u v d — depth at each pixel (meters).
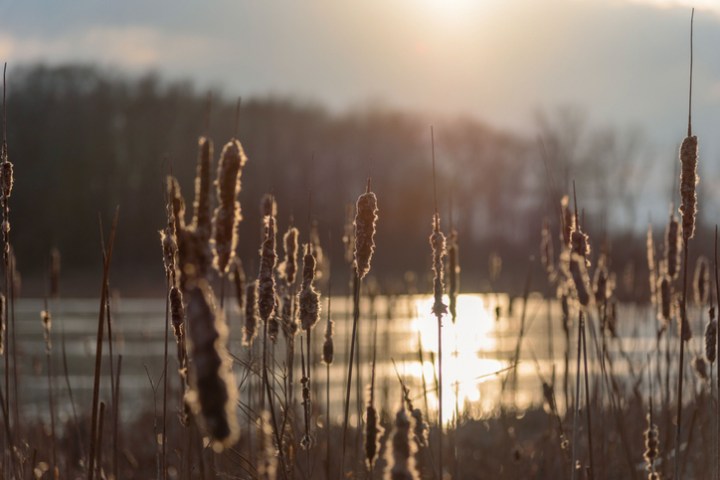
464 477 7.43
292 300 5.03
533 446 7.88
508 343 16.97
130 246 50.94
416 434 4.42
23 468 5.36
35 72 62.22
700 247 8.98
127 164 57.19
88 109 60.47
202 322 1.96
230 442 1.92
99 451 4.07
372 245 4.09
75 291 46.44
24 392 8.85
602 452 5.86
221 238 3.01
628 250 9.18
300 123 67.44
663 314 5.55
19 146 59.00
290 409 5.09
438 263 4.43
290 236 5.02
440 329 4.46
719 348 4.93
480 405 9.34
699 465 6.20
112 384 4.64
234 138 3.08
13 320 5.61
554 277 7.16
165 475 4.27
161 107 58.69
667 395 5.96
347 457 6.30
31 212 56.12
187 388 3.98
